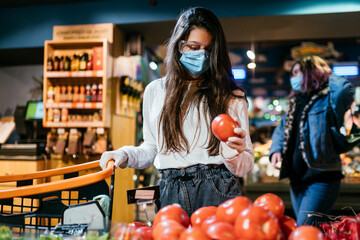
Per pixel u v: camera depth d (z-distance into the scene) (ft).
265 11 15.53
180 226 3.05
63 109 15.25
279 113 31.81
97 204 3.96
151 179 21.26
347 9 15.02
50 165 15.71
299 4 15.35
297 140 10.62
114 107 16.02
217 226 2.81
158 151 5.15
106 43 15.20
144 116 5.57
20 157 15.02
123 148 5.19
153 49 22.24
